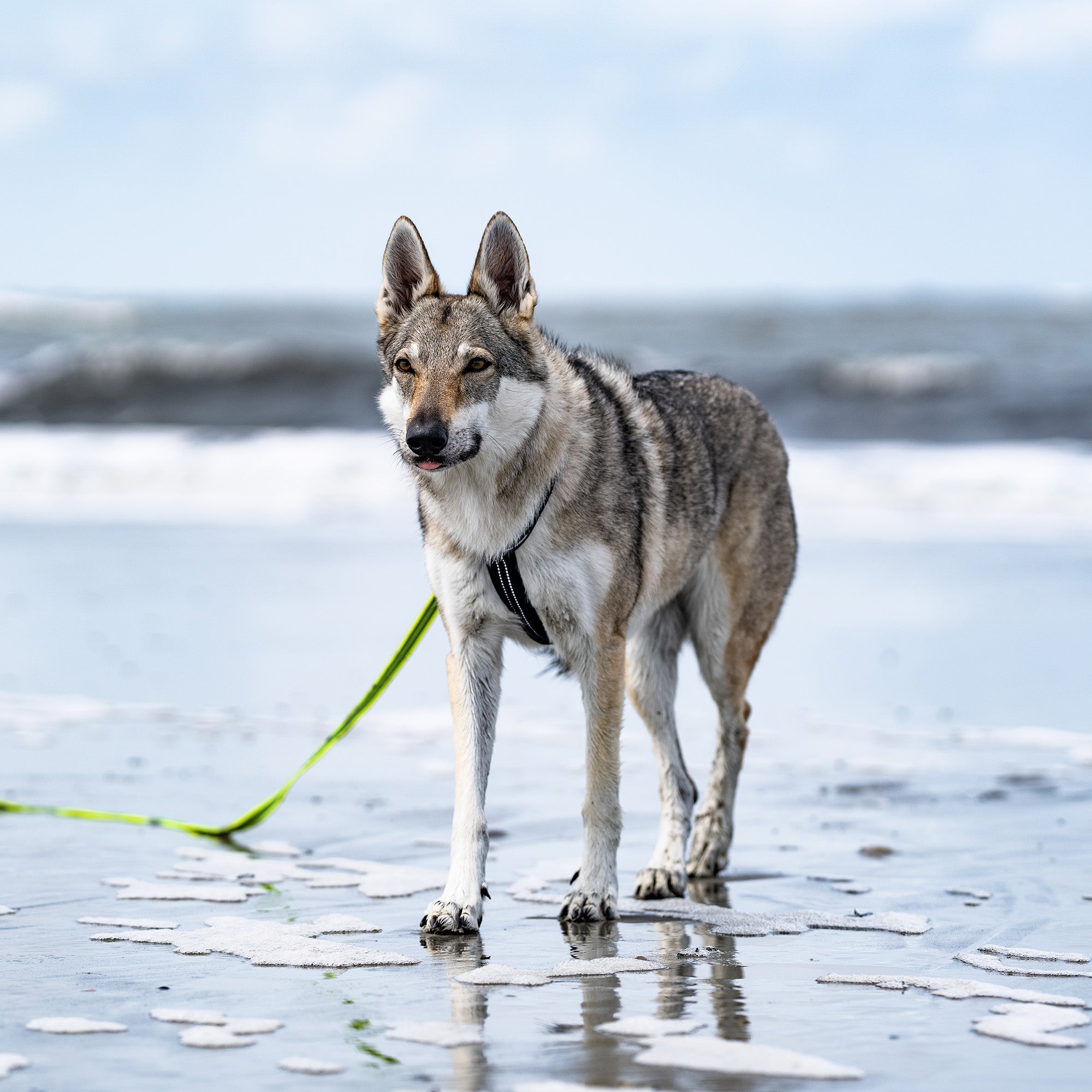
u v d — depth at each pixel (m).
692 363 34.53
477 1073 3.15
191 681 9.86
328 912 4.82
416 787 7.10
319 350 35.00
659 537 5.50
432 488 5.03
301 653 10.83
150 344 36.06
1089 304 74.56
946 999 3.74
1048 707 9.02
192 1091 3.04
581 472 5.04
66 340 50.59
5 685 9.72
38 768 7.41
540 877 5.45
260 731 8.41
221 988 3.84
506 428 4.92
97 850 5.75
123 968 4.04
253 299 107.81
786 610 12.68
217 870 5.39
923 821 6.36
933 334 48.12
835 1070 3.15
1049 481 19.44
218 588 13.76
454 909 4.61
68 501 20.73
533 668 10.95
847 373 30.00
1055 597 12.98
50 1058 3.25
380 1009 3.66
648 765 7.87
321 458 22.45
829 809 6.65
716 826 5.76
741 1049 3.28
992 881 5.24
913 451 22.50
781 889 5.26
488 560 4.99
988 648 10.91
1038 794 6.83
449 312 5.05
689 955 4.26
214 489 21.23
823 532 17.23
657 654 5.91
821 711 9.03
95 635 11.50
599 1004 3.71
